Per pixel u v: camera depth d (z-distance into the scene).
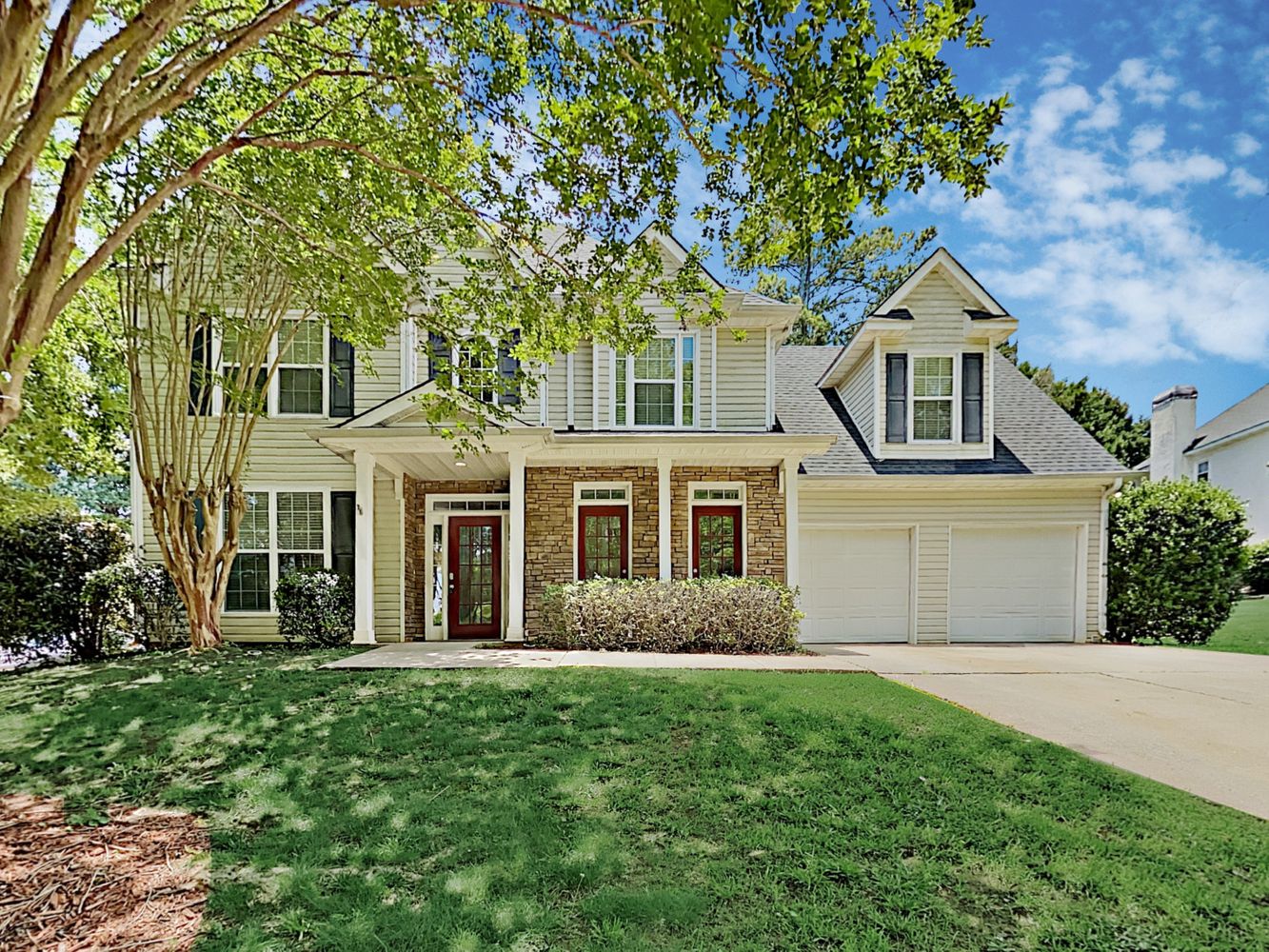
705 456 11.12
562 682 6.65
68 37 4.04
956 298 12.54
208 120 7.77
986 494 12.30
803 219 4.13
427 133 6.44
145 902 2.96
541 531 11.91
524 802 3.92
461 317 8.86
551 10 4.70
